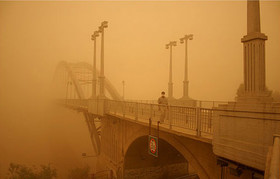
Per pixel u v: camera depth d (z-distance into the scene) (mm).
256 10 5578
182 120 8344
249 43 5590
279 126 4426
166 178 19406
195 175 21031
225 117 5867
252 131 5023
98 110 19406
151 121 10984
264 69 5434
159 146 18062
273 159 2336
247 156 5094
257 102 4988
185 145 9039
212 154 7535
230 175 6602
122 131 17656
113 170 19875
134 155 17469
